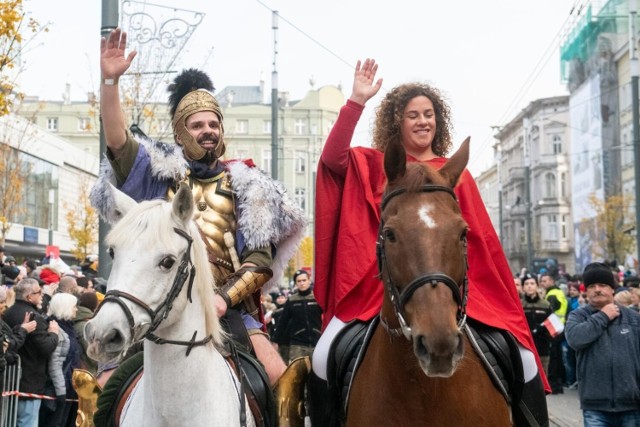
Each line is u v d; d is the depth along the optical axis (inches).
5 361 298.7
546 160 2628.0
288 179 2721.5
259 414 170.1
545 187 2635.3
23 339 314.5
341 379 172.2
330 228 187.6
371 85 184.2
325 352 179.6
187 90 203.9
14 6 453.7
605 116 1868.8
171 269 144.2
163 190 185.3
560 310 585.0
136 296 138.0
